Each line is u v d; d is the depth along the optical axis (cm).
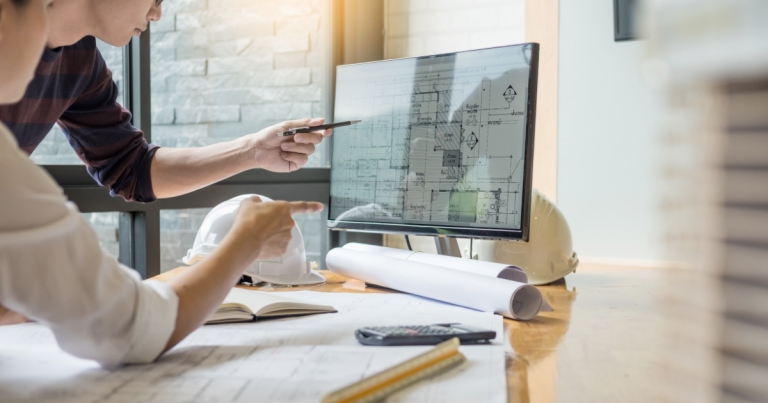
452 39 200
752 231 11
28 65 51
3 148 46
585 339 73
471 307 88
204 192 169
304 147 119
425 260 109
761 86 11
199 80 182
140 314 56
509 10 191
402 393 51
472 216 105
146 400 49
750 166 11
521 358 65
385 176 118
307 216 213
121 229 157
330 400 45
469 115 107
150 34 163
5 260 46
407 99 116
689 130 12
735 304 12
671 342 13
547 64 171
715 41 10
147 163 123
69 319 51
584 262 165
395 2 210
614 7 160
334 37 210
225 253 65
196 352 64
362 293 104
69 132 119
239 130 196
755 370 12
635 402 51
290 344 67
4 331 74
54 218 48
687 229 12
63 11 86
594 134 166
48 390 52
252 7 196
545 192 171
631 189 162
